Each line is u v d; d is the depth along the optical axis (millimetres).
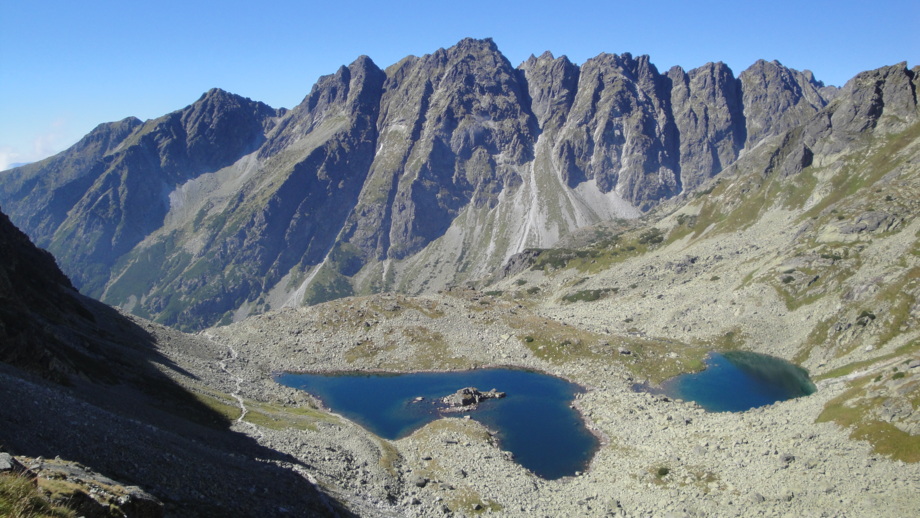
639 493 83000
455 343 183125
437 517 75688
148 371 100125
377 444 101562
